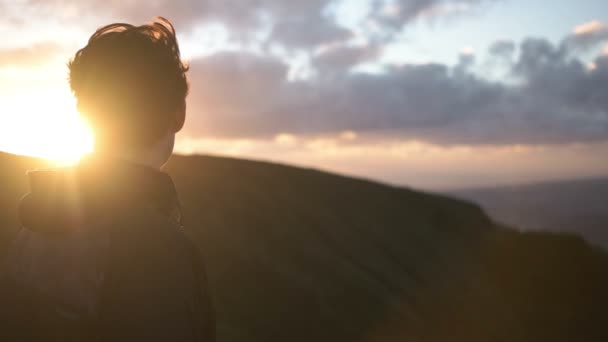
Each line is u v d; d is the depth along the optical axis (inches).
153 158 49.3
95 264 41.6
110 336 39.7
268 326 735.1
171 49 48.9
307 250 1107.9
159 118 47.8
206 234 908.6
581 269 1701.5
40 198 43.9
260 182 1343.5
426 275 1396.4
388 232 1523.1
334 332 853.2
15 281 43.4
